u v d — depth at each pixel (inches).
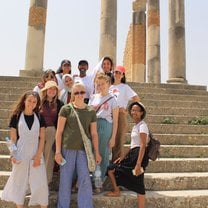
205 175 316.5
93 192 271.4
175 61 805.2
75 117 242.7
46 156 262.4
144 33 1082.7
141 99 550.6
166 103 549.3
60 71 336.8
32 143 235.1
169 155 374.9
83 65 340.2
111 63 319.3
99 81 274.4
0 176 278.7
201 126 457.7
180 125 450.9
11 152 230.8
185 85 673.0
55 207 252.5
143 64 1060.5
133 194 271.9
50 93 266.5
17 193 229.6
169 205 272.2
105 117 268.8
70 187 239.9
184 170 339.6
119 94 296.7
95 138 247.3
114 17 804.6
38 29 754.8
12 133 236.8
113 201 259.9
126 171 261.0
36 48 745.0
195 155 381.4
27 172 233.5
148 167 331.3
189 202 276.5
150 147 256.5
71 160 240.8
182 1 834.8
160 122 489.4
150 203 269.1
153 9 987.9
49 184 279.6
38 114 245.4
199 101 585.0
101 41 794.8
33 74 722.8
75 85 249.9
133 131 269.0
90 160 240.4
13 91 510.6
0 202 249.3
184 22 833.5
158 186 300.0
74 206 254.7
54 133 264.4
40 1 767.7
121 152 284.8
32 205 244.8
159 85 656.4
